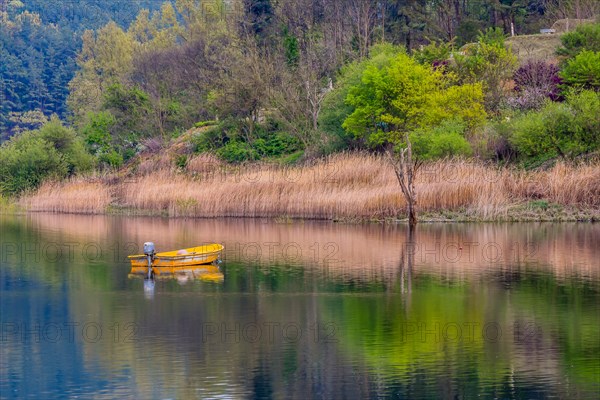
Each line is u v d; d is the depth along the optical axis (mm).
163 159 98438
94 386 33188
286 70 105312
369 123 84750
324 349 36625
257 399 31750
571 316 40531
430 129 80188
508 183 72000
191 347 37188
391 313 41594
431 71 88875
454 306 42625
